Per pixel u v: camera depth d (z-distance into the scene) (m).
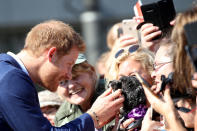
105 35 26.08
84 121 8.16
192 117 7.11
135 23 10.91
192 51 6.02
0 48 31.67
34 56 8.44
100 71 15.09
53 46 8.38
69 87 9.75
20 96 7.93
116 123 8.58
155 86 7.68
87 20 22.58
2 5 30.81
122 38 10.59
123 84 8.48
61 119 10.34
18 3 30.70
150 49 9.39
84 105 10.05
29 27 31.45
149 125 7.77
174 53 6.65
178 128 6.53
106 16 26.98
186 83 6.61
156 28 9.44
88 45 22.55
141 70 8.91
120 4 28.22
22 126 7.87
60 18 28.89
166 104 6.80
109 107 8.35
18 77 8.06
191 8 6.51
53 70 8.42
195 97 7.04
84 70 9.74
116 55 9.37
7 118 7.97
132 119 8.36
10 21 30.75
